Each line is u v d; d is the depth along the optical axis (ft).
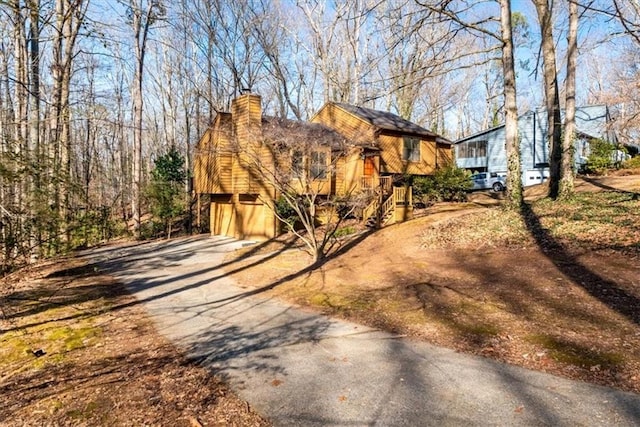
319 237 51.70
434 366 14.96
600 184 57.41
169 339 19.20
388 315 22.08
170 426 10.99
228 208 66.39
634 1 24.34
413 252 37.65
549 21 47.85
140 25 67.77
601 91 113.70
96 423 11.19
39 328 21.07
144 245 60.13
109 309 25.25
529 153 96.78
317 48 90.17
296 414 11.67
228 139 55.52
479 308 21.54
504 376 13.80
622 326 17.21
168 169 79.66
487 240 36.24
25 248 22.27
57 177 23.21
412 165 74.54
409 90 87.25
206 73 93.61
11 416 11.70
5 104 41.63
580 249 29.30
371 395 12.80
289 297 27.94
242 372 14.96
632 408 11.29
